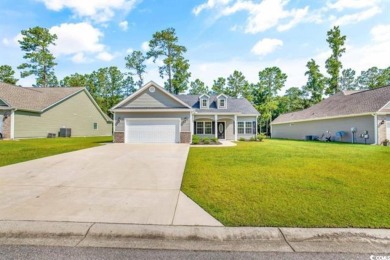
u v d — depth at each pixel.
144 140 17.03
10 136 19.20
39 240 2.93
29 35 35.62
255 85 42.78
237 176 6.16
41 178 5.94
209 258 2.54
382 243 2.83
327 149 13.03
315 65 38.12
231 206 3.96
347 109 20.44
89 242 2.88
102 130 34.19
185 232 3.05
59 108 24.98
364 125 18.08
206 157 9.63
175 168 7.30
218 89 45.69
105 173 6.59
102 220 3.41
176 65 36.91
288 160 8.83
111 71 45.34
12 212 3.67
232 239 2.96
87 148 12.75
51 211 3.73
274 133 34.44
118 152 11.05
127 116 17.06
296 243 2.87
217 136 23.48
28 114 20.94
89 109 30.77
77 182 5.59
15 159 8.64
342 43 34.34
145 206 4.01
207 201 4.23
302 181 5.61
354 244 2.82
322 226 3.19
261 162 8.38
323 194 4.58
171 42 36.62
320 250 2.71
